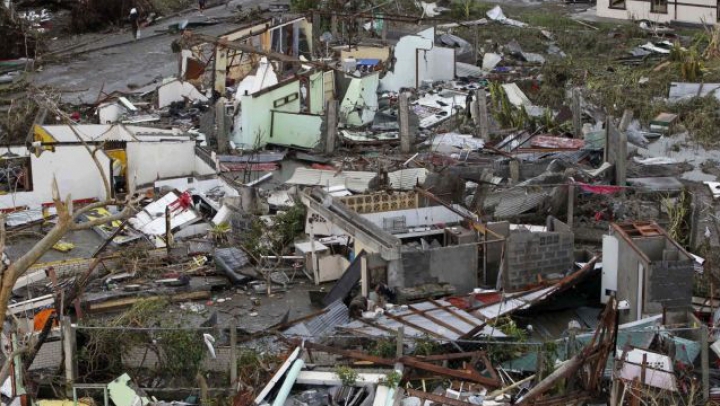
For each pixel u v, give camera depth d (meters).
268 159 40.00
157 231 31.58
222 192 34.66
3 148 36.00
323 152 40.44
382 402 20.83
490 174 33.94
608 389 21.34
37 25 61.72
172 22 63.91
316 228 29.98
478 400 21.08
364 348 23.34
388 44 51.91
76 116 44.19
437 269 26.45
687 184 36.97
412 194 30.27
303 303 27.42
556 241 27.02
